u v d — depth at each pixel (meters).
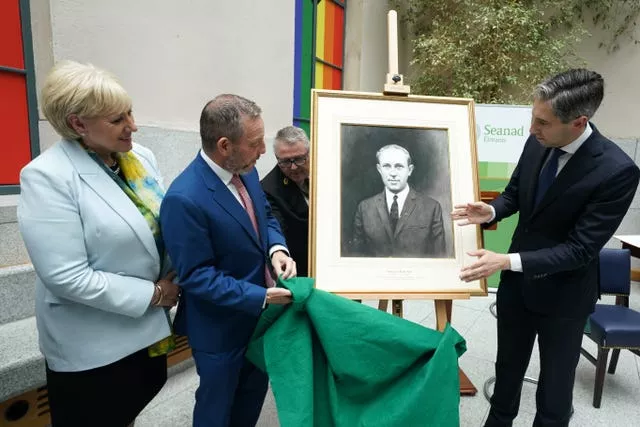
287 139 1.67
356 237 1.40
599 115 4.45
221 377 1.25
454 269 1.41
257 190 1.34
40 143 2.04
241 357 1.29
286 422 1.07
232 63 2.77
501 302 1.56
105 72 0.99
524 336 1.54
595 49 4.37
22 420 1.60
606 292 2.37
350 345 1.16
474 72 4.18
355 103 1.49
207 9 2.54
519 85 4.15
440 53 4.13
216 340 1.23
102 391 1.11
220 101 1.09
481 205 1.42
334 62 4.29
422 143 1.48
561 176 1.27
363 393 1.20
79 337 1.06
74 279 0.96
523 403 2.09
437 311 1.43
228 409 1.30
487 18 3.90
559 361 1.40
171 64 2.37
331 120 1.46
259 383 1.49
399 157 1.46
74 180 0.99
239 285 1.14
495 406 1.65
